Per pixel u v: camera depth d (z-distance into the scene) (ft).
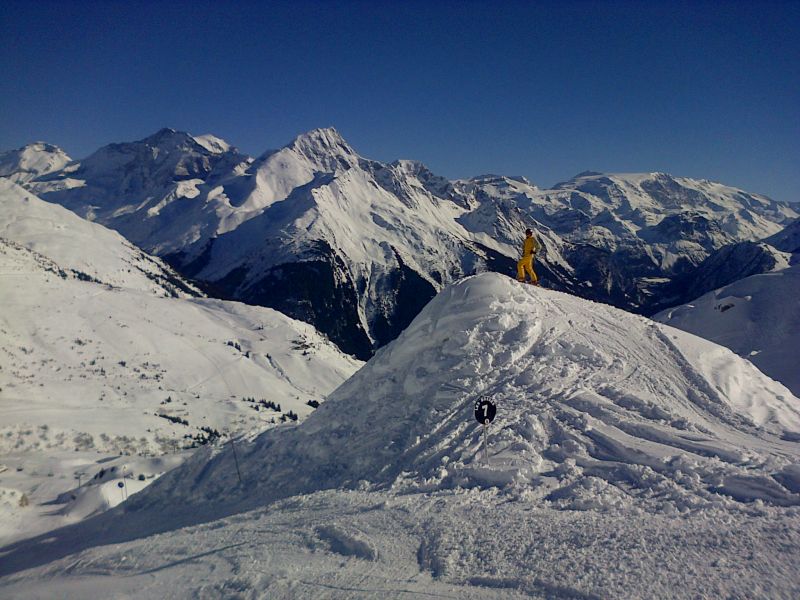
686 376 48.39
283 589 28.12
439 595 25.39
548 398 45.06
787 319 230.07
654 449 36.86
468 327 54.13
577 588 23.95
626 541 27.27
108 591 33.53
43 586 38.04
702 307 270.26
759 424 41.52
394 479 41.45
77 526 58.23
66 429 250.37
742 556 24.77
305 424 56.75
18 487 160.66
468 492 36.50
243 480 52.54
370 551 30.48
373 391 54.44
